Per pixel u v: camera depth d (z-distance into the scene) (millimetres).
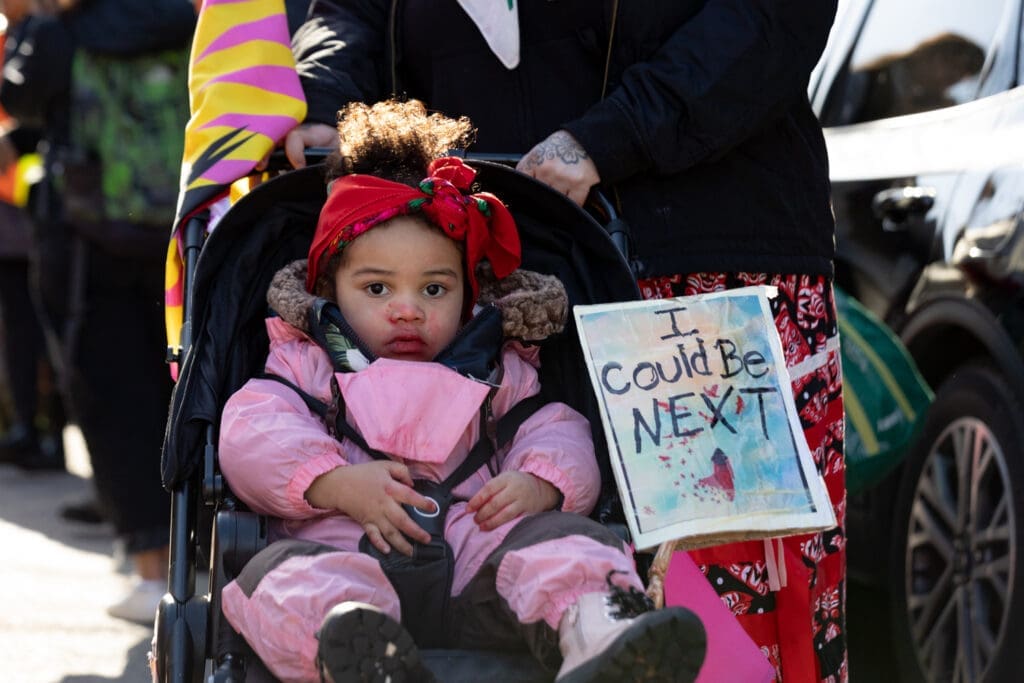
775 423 4273
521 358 4832
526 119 5180
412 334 4672
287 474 4316
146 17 8219
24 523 10867
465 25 5199
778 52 4816
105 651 7605
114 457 8328
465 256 4766
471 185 4863
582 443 4562
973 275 6305
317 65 5430
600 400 4234
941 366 6758
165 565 8359
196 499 4492
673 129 4816
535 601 4000
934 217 6617
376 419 4414
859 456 6191
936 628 6426
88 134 8305
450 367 4586
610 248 4738
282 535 4473
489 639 4234
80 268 8344
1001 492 6133
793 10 4809
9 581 9016
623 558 4059
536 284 4758
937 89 6930
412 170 4883
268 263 4914
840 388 5359
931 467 6629
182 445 4414
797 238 5133
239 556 4227
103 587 8969
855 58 7684
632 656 3701
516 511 4344
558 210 4836
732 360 4344
